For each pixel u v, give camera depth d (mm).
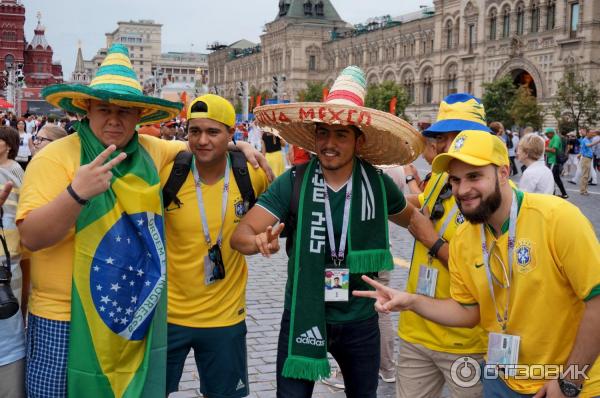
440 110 4180
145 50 174000
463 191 2959
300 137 3838
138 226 3229
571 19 46469
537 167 6379
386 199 3609
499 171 2975
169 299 3941
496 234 3090
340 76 3756
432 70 65375
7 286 3102
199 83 59219
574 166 30422
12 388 3266
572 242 2857
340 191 3518
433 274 3895
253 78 108250
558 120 40938
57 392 3189
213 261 3875
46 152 3211
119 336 3180
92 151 3217
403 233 12867
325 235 3479
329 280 3463
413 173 5555
